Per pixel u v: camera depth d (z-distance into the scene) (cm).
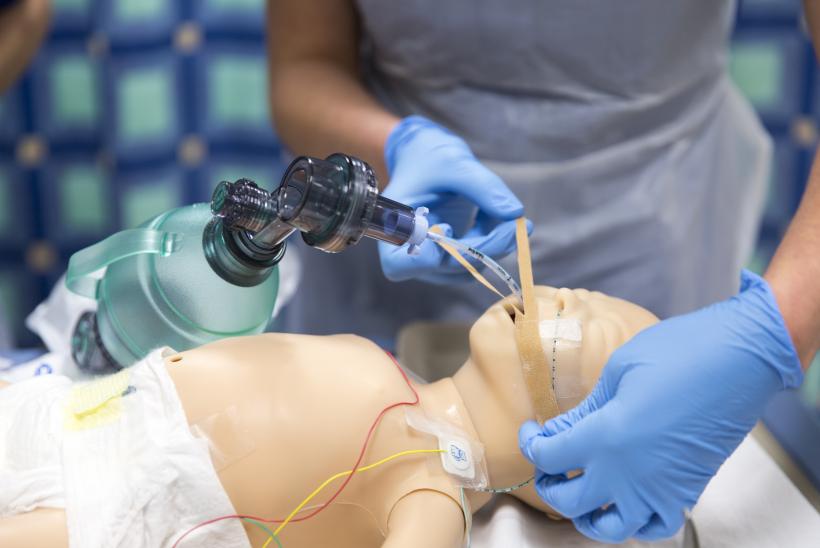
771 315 89
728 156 149
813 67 204
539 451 91
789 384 90
